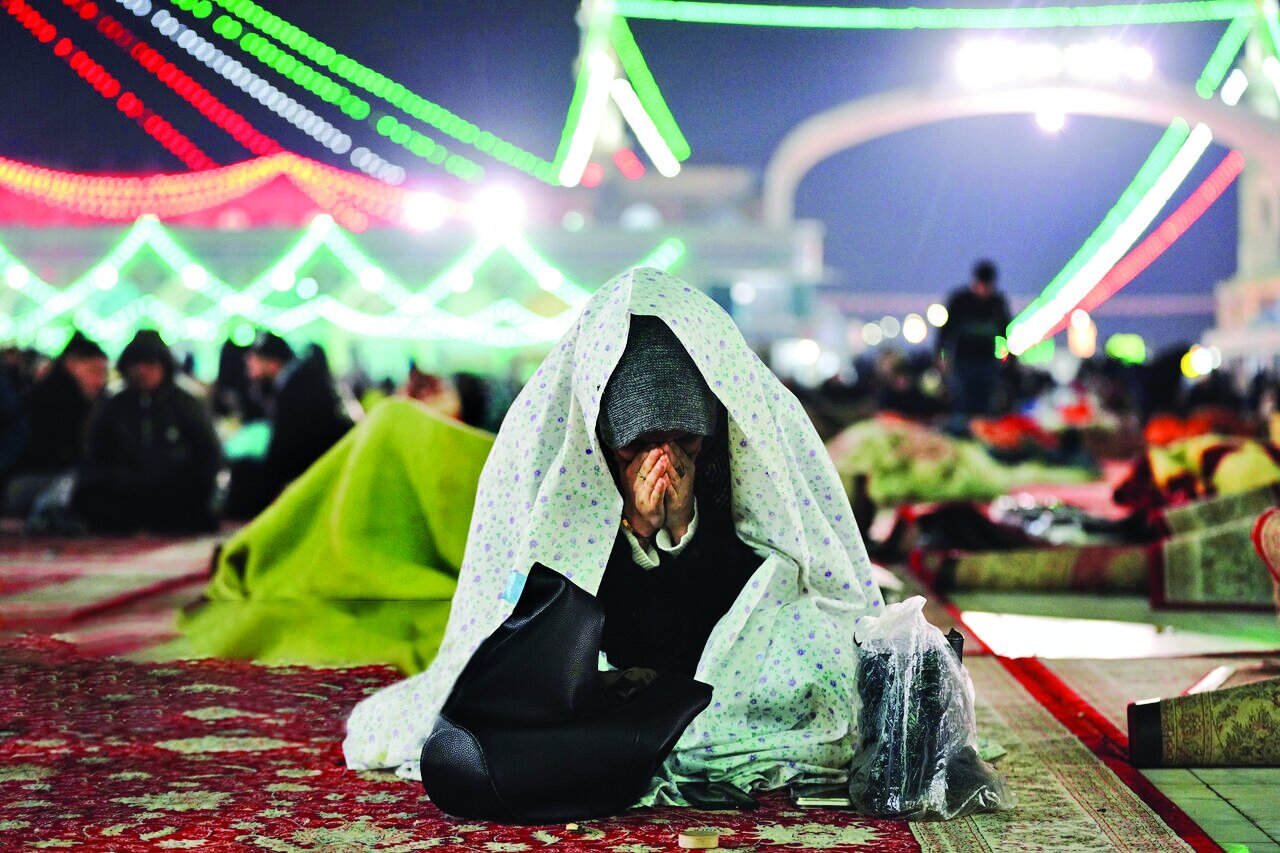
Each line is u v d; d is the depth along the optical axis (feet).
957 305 41.06
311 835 7.88
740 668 8.84
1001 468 36.45
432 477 15.87
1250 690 9.42
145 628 15.28
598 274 125.70
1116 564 18.24
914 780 8.17
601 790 8.01
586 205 138.82
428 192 122.01
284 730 10.57
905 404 45.06
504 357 72.84
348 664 13.10
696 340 8.41
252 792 8.81
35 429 32.14
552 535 8.65
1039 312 90.22
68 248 120.16
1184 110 104.78
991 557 18.62
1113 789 8.79
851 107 126.00
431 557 15.79
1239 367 111.34
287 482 29.19
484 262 115.85
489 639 8.17
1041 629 15.49
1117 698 11.69
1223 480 22.18
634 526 8.76
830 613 9.09
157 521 27.94
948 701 8.28
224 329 102.78
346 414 29.35
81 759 9.70
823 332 180.14
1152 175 85.10
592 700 8.25
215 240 119.65
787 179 133.49
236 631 14.57
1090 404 51.80
